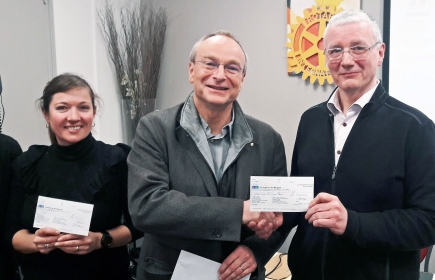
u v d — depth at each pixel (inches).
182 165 50.4
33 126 84.6
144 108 101.0
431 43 81.3
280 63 96.3
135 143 52.4
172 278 49.1
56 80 55.9
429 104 82.7
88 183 55.8
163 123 52.3
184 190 49.8
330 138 52.7
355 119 51.1
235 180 51.2
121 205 59.0
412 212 44.8
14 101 80.5
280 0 94.7
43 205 50.5
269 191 46.0
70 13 90.0
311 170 53.0
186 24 105.0
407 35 82.9
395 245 44.0
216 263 48.9
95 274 56.0
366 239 43.8
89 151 57.6
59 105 54.3
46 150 58.6
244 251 49.6
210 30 102.7
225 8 100.4
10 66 79.3
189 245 49.8
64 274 54.5
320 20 90.7
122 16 103.8
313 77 92.5
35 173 56.3
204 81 50.1
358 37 47.8
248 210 46.4
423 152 45.6
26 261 56.1
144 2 109.4
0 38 77.2
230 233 46.0
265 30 96.9
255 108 100.0
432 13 80.7
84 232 49.9
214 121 52.5
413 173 45.8
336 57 49.5
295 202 45.8
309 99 94.3
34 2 83.0
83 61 94.0
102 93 99.3
